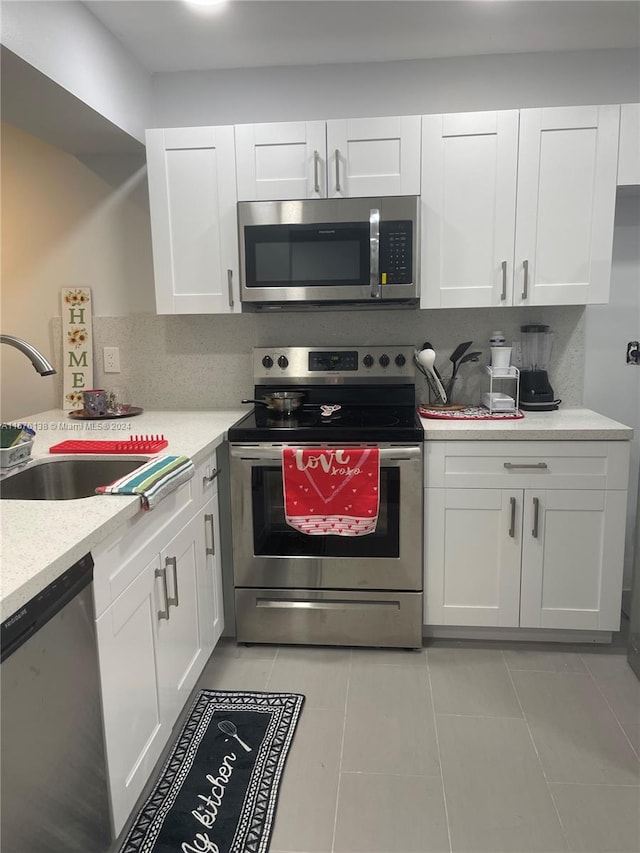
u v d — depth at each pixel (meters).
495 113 2.27
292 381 2.69
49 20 1.83
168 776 1.74
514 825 1.55
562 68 2.50
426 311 2.69
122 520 1.37
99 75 2.16
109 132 2.40
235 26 2.23
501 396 2.52
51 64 1.85
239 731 1.92
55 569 1.08
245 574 2.36
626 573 2.86
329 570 2.33
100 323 2.82
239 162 2.37
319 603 2.36
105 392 2.64
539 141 2.28
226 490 2.38
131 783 1.47
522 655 2.34
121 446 1.96
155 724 1.63
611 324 2.67
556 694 2.09
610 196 2.29
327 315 2.74
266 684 2.17
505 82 2.53
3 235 2.80
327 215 2.31
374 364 2.64
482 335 2.69
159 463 1.71
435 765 1.77
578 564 2.29
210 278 2.46
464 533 2.31
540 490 2.25
